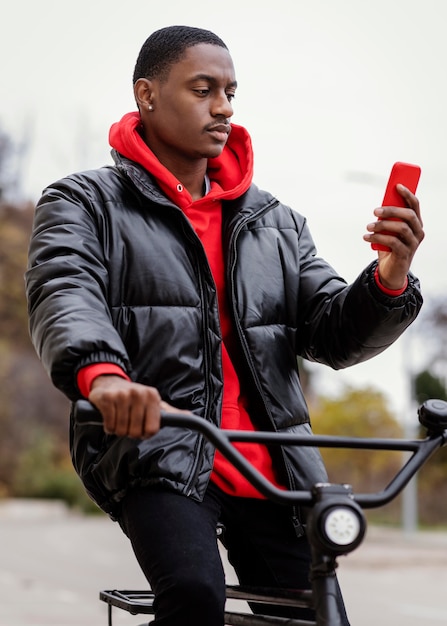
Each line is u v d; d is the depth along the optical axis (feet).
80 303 8.95
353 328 10.21
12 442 190.29
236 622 9.20
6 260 194.59
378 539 103.50
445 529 123.24
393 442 8.19
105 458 9.49
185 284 9.96
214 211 10.61
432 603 46.32
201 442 9.52
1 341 192.75
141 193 10.09
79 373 8.35
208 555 8.98
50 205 9.97
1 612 40.04
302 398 10.42
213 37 10.50
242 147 11.00
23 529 121.29
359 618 39.65
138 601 9.41
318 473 10.14
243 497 9.95
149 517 9.16
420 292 10.08
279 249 10.82
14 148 195.52
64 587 52.60
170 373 9.71
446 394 128.06
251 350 10.16
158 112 10.48
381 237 9.40
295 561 10.05
